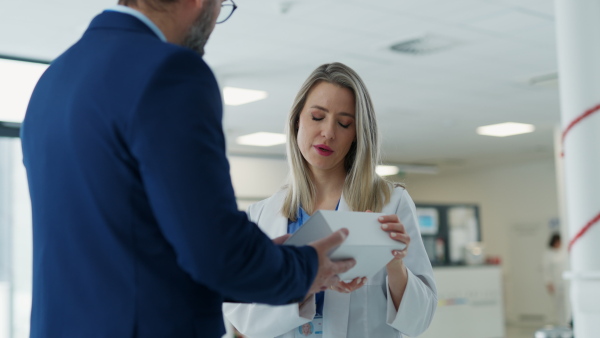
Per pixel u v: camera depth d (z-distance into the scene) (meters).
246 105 8.55
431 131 10.74
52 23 5.26
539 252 14.26
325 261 1.20
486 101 8.55
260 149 12.33
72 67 1.17
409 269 1.78
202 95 1.06
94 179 1.07
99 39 1.17
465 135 11.18
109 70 1.09
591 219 2.21
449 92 8.00
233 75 7.04
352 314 1.72
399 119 9.66
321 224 1.29
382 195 1.80
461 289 8.22
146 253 1.07
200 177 1.01
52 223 1.13
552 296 13.85
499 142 11.96
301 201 1.87
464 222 8.70
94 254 1.07
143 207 1.07
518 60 6.62
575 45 2.31
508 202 15.02
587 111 2.25
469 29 5.61
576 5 2.31
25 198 6.47
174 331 1.07
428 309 1.71
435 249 8.34
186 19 1.23
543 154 13.52
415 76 7.18
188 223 0.99
